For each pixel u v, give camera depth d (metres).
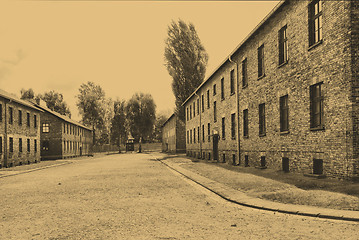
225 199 9.58
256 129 18.14
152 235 5.69
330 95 10.98
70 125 57.72
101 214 7.62
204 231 5.90
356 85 9.99
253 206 8.21
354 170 9.88
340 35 10.48
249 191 10.34
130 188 12.40
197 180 14.31
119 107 91.56
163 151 81.44
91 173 20.41
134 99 83.00
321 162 11.85
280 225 6.25
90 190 12.04
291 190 9.70
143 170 22.08
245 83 20.70
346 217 6.45
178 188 12.27
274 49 15.72
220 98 26.53
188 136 44.72
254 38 18.44
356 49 10.04
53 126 50.69
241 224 6.41
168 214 7.49
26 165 32.09
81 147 68.06
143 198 9.91
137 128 82.88
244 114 20.59
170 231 5.95
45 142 50.47
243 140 20.48
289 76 14.08
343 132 10.30
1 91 32.25
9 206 9.12
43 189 12.85
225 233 5.74
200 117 35.47
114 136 91.88
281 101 15.11
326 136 11.20
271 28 16.08
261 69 17.94
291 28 13.88
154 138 124.50
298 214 7.16
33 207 8.83
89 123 83.25
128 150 94.56
